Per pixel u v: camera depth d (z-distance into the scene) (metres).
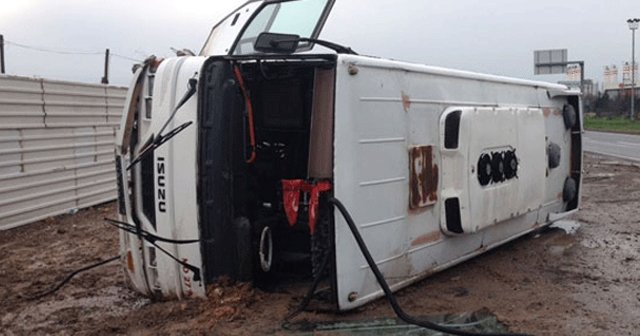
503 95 6.80
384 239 5.07
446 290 5.62
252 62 5.00
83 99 11.30
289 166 5.64
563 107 8.31
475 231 5.85
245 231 5.08
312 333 4.51
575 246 7.37
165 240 4.92
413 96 5.36
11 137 9.52
